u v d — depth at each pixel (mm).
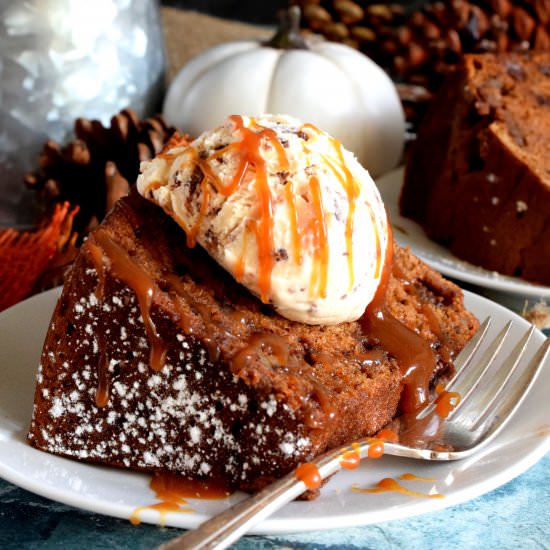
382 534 362
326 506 349
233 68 569
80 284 367
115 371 366
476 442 375
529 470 393
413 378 387
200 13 816
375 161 592
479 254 513
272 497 339
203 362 359
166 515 343
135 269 364
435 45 620
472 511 373
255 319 375
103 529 358
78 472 364
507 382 404
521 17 608
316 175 369
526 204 497
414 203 549
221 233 367
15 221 542
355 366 379
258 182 365
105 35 538
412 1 795
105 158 510
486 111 515
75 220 507
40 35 519
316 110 566
